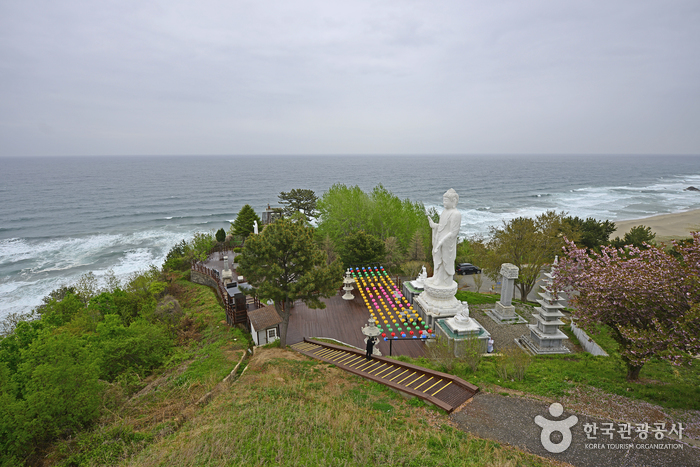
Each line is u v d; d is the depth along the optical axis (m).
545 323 24.17
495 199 143.25
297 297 25.00
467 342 21.88
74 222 101.62
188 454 11.85
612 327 16.83
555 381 17.16
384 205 50.72
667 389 15.89
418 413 14.42
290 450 11.70
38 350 18.45
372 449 11.48
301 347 26.00
